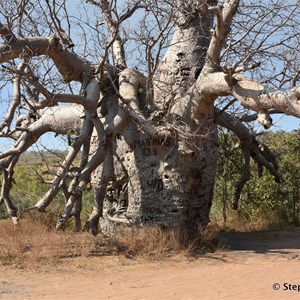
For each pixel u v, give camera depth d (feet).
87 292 25.46
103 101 42.73
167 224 39.63
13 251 34.78
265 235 50.03
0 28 36.04
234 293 25.09
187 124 38.27
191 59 41.09
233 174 60.59
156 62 37.09
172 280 28.43
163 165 39.88
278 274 29.91
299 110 28.37
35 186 66.69
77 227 47.73
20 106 40.22
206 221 42.27
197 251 37.78
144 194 40.63
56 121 44.75
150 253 36.06
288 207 62.59
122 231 40.96
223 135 59.67
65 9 39.17
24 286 26.89
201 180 40.96
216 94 35.12
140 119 36.68
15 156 45.44
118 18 37.35
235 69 31.86
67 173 38.06
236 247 41.01
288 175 63.00
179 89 40.40
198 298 24.06
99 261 33.73
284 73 34.78
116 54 43.37
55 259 33.78
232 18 35.37
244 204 62.85
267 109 30.60
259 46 35.17
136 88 39.73
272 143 64.69
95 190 40.73
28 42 37.70
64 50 39.91
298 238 47.98
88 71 41.47
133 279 28.76
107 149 37.65
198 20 41.29
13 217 45.68
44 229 44.32
